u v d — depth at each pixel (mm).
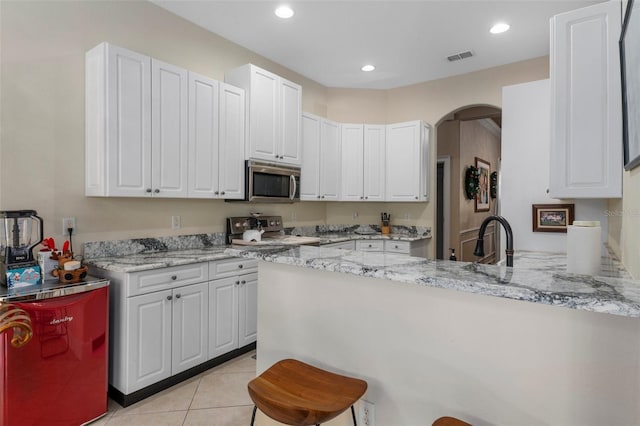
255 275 3051
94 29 2537
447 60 3965
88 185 2461
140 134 2490
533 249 2893
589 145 1865
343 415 1454
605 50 1815
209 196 2959
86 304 2006
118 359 2221
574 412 946
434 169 4699
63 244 2373
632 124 1444
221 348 2762
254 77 3297
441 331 1179
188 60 3143
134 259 2496
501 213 3010
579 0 2771
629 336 874
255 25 3211
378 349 1334
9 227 1974
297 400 1167
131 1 2746
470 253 6156
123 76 2398
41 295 1832
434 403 1196
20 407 1762
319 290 1514
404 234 4867
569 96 1912
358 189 4637
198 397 2316
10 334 1722
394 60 3957
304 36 3416
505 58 3906
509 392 1048
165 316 2375
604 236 2633
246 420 2080
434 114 4602
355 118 4906
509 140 2979
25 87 2230
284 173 3627
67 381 1931
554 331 974
